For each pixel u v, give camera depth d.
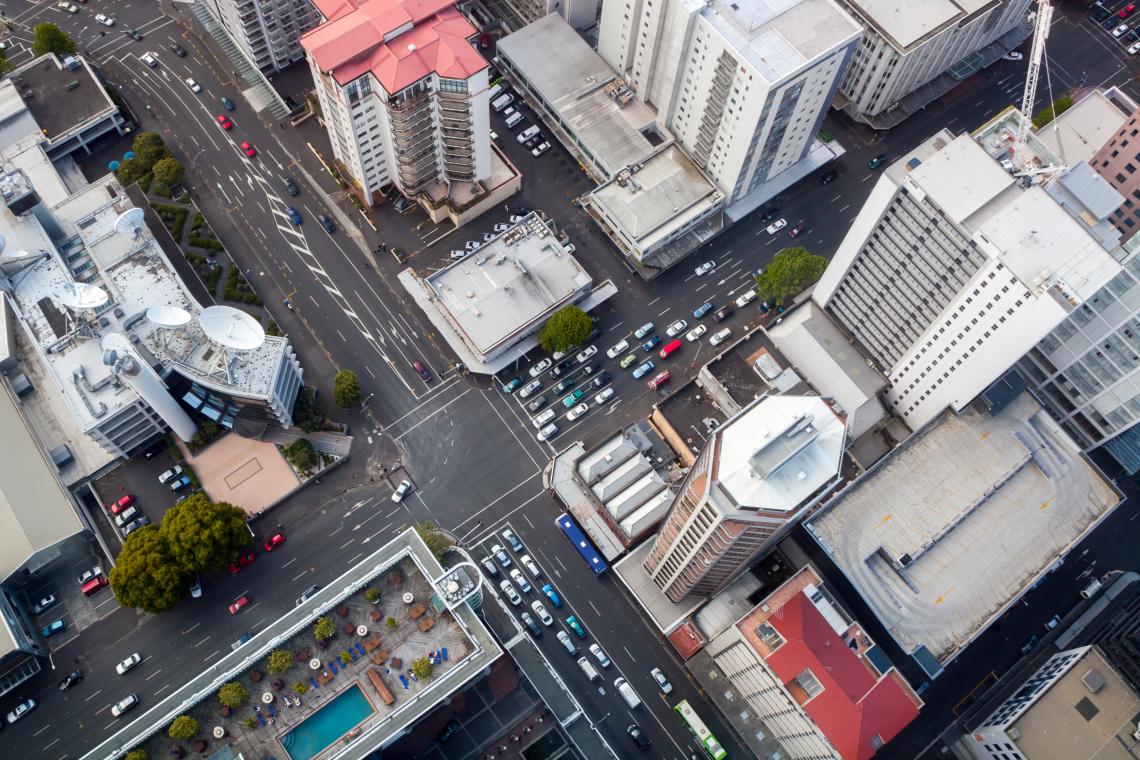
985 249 180.25
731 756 198.12
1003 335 188.62
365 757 153.75
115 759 151.50
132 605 199.50
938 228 188.50
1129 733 182.75
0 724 196.50
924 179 185.62
